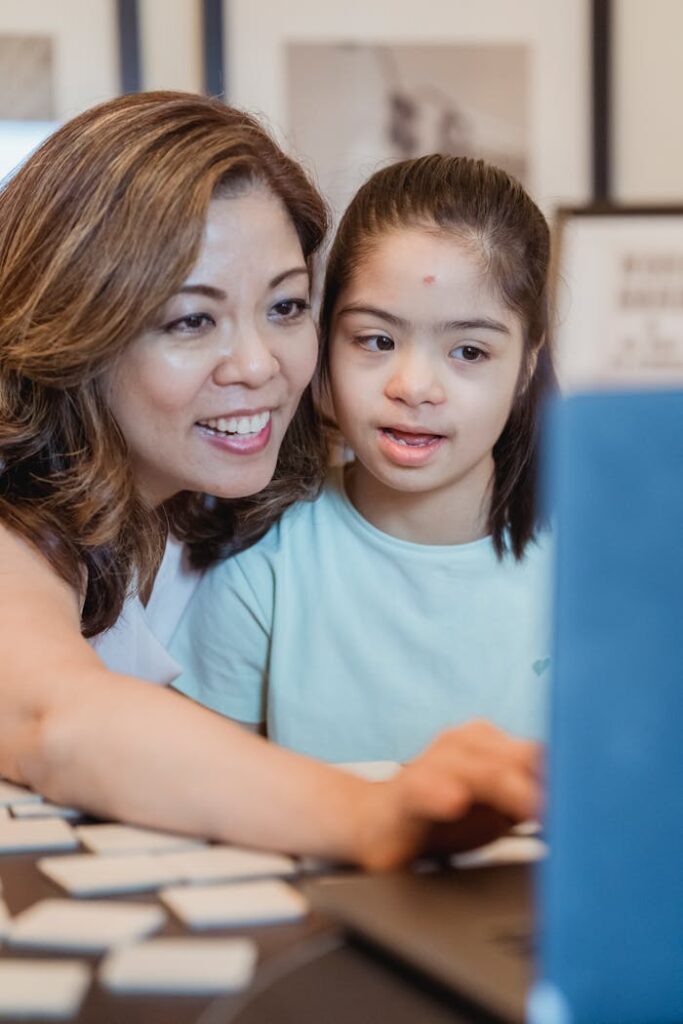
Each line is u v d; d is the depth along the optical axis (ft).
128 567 3.25
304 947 1.50
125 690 2.16
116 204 3.01
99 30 6.16
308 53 6.33
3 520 3.02
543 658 3.71
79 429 3.18
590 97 6.55
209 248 3.00
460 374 3.43
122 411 3.15
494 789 1.67
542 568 3.74
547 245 3.67
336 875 1.77
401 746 3.66
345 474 3.88
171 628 3.81
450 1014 1.34
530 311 3.56
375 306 3.40
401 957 1.42
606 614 1.21
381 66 6.40
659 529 1.20
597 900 1.24
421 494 3.64
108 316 2.99
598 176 6.58
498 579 3.70
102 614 3.21
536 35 6.51
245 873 1.74
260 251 3.07
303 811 1.84
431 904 1.56
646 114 6.66
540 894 1.25
